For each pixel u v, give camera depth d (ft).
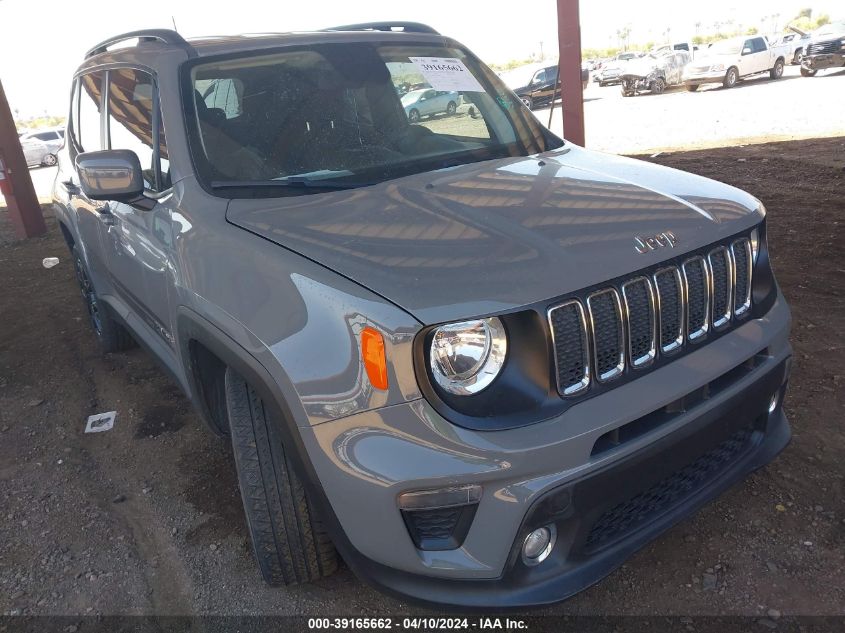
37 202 33.09
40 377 15.44
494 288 5.93
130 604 8.45
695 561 8.16
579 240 6.63
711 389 7.06
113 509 10.36
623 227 6.93
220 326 7.29
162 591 8.61
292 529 7.50
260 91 9.53
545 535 6.37
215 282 7.47
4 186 32.07
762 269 7.91
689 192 8.02
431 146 9.70
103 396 14.15
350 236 6.92
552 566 6.47
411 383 5.82
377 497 6.03
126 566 9.12
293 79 9.78
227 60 9.78
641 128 47.75
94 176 8.64
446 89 10.55
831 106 48.11
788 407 10.87
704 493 7.41
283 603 8.20
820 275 16.06
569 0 25.96
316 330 6.25
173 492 10.62
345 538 6.55
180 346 8.71
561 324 6.08
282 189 8.43
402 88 10.22
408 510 6.01
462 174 8.68
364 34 11.01
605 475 6.17
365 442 6.03
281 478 7.31
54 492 10.93
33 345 17.52
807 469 9.45
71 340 17.53
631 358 6.51
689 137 40.70
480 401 5.92
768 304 7.91
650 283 6.59
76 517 10.23
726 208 7.74
